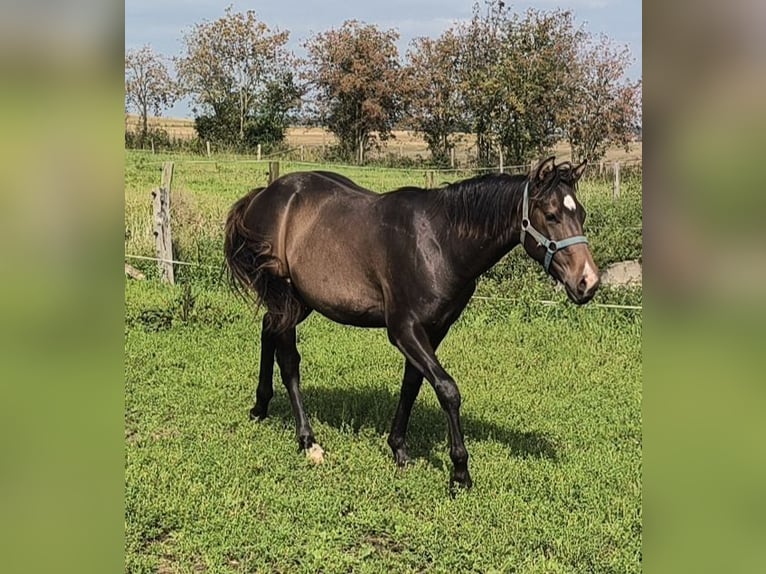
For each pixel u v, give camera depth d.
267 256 5.11
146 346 7.34
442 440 5.19
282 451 4.99
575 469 4.61
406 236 4.35
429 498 4.32
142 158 25.33
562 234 3.89
